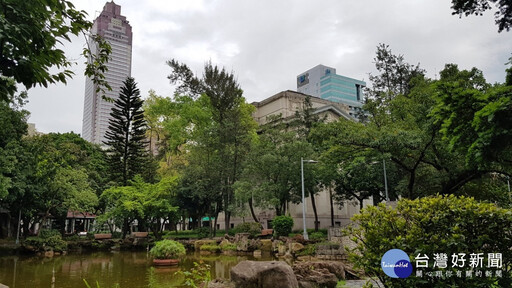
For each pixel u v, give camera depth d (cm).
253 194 2530
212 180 2862
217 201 3019
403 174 2317
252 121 3553
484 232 403
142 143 3198
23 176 2216
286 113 3950
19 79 396
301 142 2628
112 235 3222
